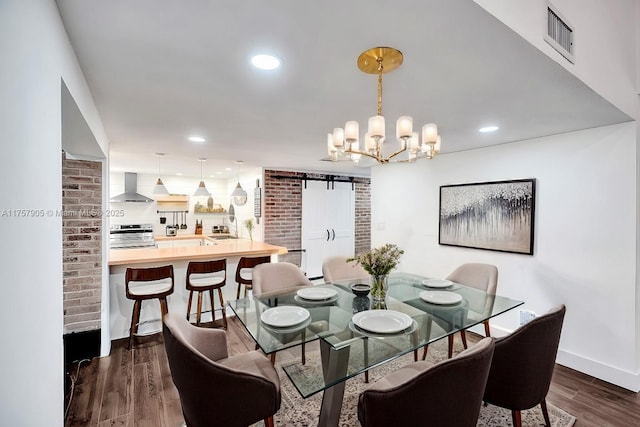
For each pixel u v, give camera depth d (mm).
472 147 3406
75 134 1994
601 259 2570
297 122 2510
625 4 2236
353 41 1271
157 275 3068
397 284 2994
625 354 2453
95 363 2781
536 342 1637
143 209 6992
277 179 5633
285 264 3012
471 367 1229
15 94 738
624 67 2195
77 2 1024
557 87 1728
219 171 6355
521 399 1681
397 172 4430
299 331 1899
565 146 2768
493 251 3312
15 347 734
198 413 1387
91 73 1587
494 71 1535
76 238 2816
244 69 1547
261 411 1467
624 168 2438
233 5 1039
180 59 1441
